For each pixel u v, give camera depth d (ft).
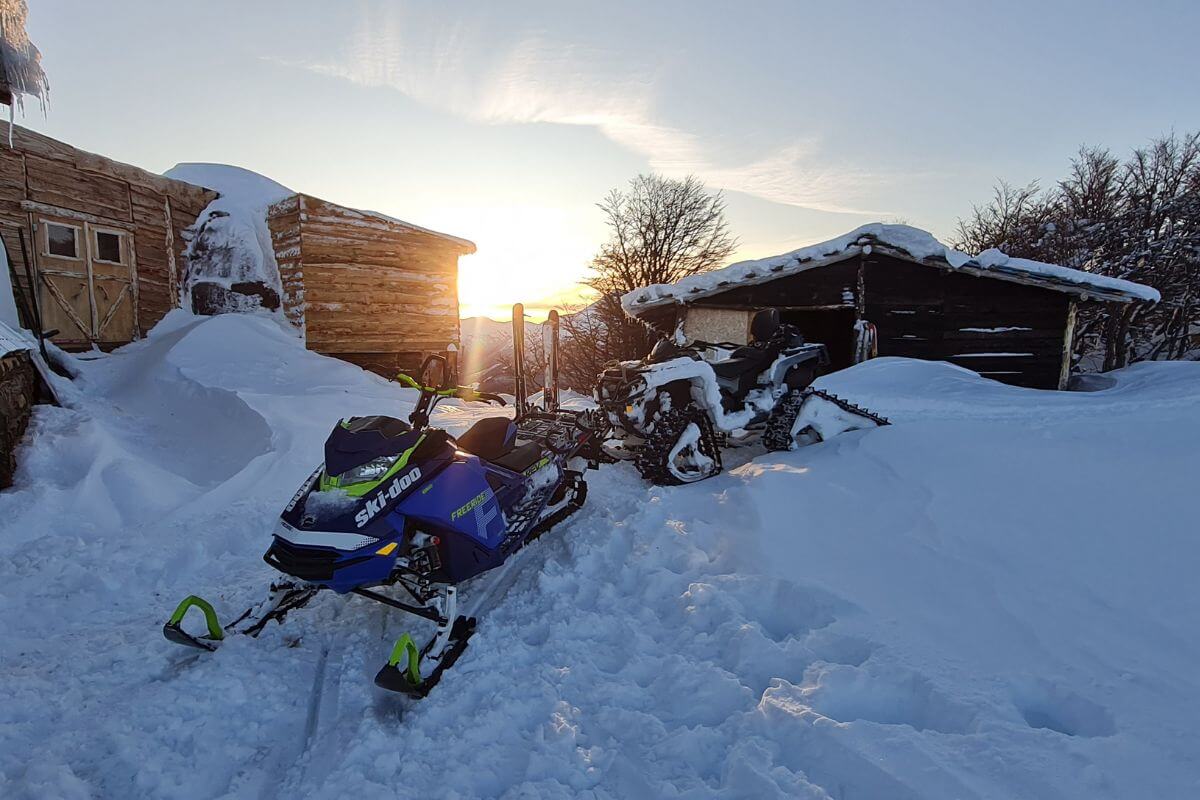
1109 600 8.73
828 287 35.94
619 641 9.56
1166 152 69.26
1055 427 14.80
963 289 34.22
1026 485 12.13
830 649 8.56
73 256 31.53
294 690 8.74
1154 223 66.03
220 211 40.75
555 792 6.50
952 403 20.02
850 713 7.50
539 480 13.00
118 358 30.30
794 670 8.28
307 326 35.83
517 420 16.35
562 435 14.88
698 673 8.34
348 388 27.45
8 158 28.48
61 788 6.60
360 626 10.41
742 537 12.34
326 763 7.25
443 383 10.64
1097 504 11.07
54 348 26.02
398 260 39.04
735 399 18.86
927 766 6.15
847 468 14.49
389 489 9.08
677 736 7.11
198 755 7.37
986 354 34.17
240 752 7.52
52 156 30.19
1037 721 7.17
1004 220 87.51
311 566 8.64
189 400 22.97
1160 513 10.44
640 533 13.29
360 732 7.55
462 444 12.50
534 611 10.62
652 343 65.05
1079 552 9.89
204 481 17.48
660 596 10.82
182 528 14.05
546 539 13.83
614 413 17.37
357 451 9.09
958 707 7.02
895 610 9.25
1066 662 7.70
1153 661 7.53
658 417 17.39
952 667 7.80
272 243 40.14
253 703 8.36
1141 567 9.28
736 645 8.84
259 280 39.47
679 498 15.19
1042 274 31.71
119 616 10.87
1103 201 73.20
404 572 9.41
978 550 10.42
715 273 37.32
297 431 19.17
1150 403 17.88
